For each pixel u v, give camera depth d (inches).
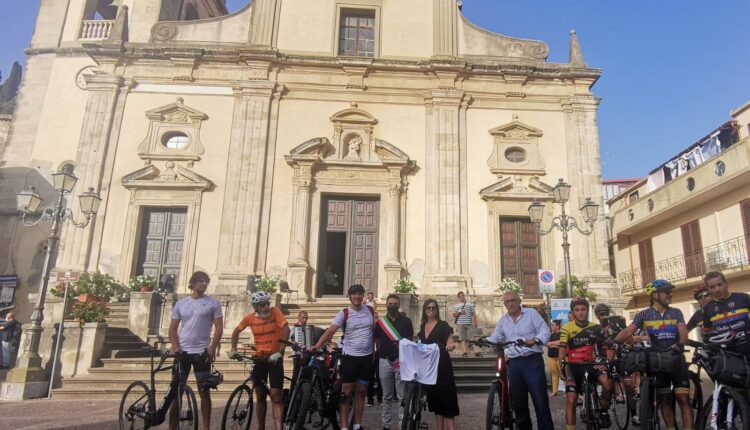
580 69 668.1
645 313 217.0
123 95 641.6
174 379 218.8
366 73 666.8
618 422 259.6
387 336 253.3
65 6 773.9
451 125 649.0
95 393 385.4
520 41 698.2
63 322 425.4
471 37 698.8
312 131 644.7
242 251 592.1
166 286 585.0
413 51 689.0
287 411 225.8
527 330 212.8
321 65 661.9
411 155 643.5
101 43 648.4
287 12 692.7
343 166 630.5
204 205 609.0
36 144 711.7
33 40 755.4
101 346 433.1
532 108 666.8
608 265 605.9
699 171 707.4
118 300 554.6
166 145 634.2
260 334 229.9
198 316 222.2
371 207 639.8
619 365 263.0
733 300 201.3
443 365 223.5
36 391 391.5
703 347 200.4
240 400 227.1
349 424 244.2
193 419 206.7
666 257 824.9
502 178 639.8
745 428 170.9
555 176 644.1
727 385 186.4
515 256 622.2
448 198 623.8
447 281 593.0
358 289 241.6
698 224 745.6
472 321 502.3
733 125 722.2
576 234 618.5
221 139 632.4
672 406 211.0
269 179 622.8
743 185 655.1
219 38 685.3
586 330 229.6
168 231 613.3
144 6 773.9
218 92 649.0
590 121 661.9
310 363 232.5
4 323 500.7
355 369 235.0
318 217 616.1
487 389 411.5
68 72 739.4
